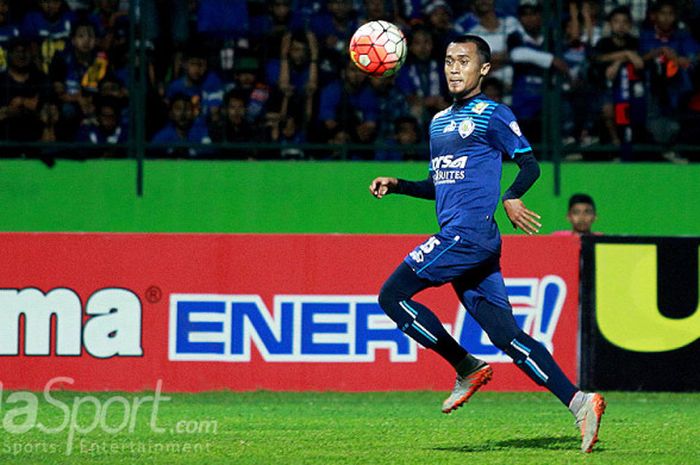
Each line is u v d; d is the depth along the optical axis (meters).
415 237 31.41
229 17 40.31
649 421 26.12
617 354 31.38
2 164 39.78
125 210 40.00
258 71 40.44
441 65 40.84
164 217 40.03
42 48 39.91
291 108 40.50
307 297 31.31
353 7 40.91
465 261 20.03
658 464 19.25
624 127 40.97
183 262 31.14
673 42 41.34
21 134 39.88
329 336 31.34
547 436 23.39
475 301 20.48
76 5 40.28
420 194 21.31
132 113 39.75
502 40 40.84
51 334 30.91
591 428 19.66
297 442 22.33
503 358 31.50
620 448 21.38
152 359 31.12
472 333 31.41
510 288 31.38
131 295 31.06
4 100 39.69
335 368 31.33
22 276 30.84
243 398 30.48
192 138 40.38
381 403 29.84
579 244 31.48
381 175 40.28
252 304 31.23
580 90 41.09
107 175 39.97
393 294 20.31
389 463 19.33
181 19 40.25
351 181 40.25
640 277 31.38
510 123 19.81
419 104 40.81
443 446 21.73
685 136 40.97
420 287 20.33
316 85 40.56
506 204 19.38
